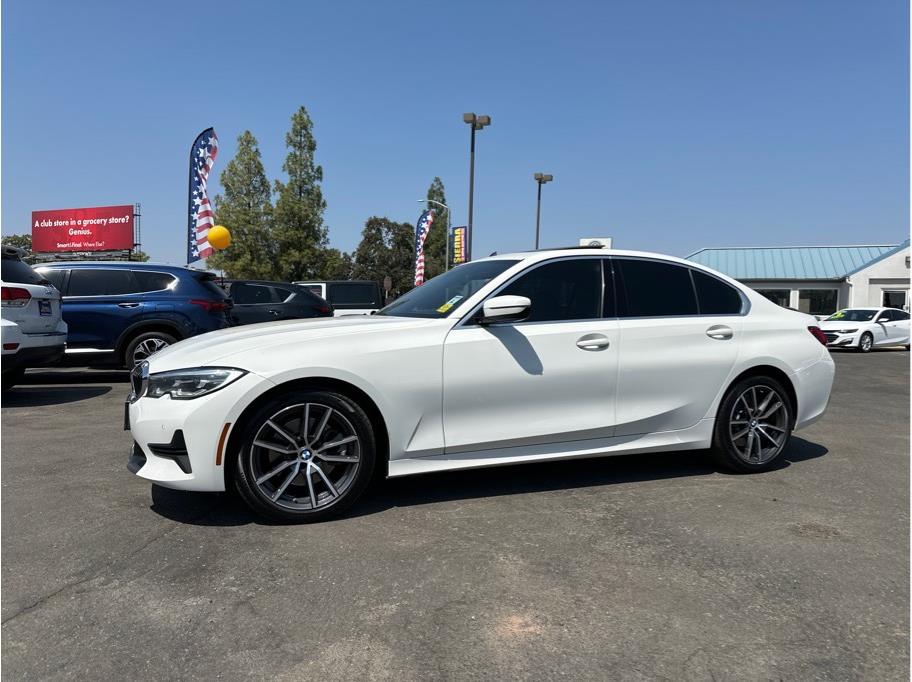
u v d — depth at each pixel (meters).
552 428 3.94
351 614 2.52
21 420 6.31
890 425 6.50
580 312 4.11
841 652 2.29
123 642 2.32
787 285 33.56
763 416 4.57
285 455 3.47
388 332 3.65
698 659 2.23
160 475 3.34
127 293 8.98
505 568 2.94
